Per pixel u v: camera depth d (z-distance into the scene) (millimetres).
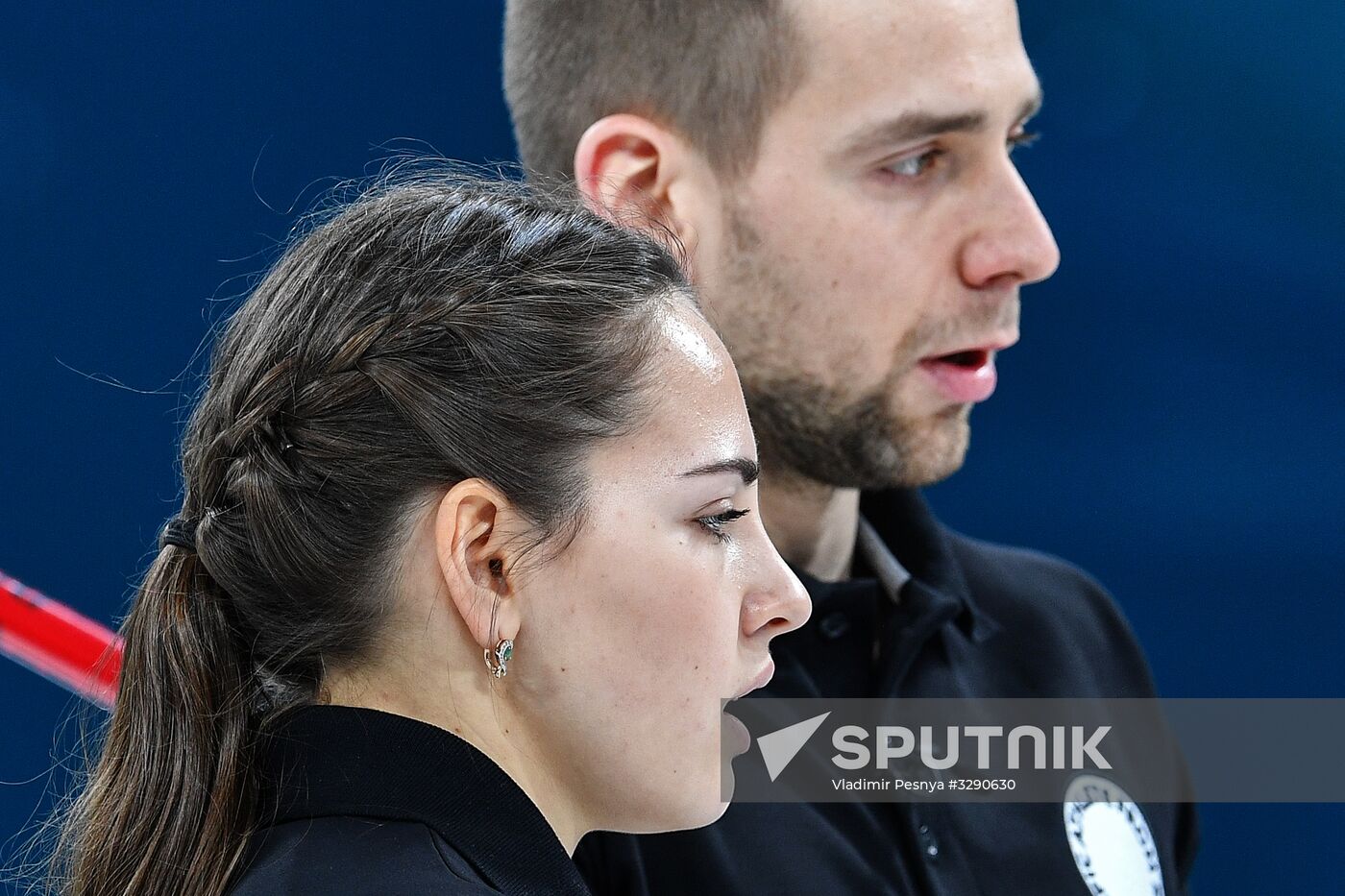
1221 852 9891
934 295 4590
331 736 3422
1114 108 10945
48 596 8141
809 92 4438
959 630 5430
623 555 3463
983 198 4539
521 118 5074
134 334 8305
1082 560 10859
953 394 4699
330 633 3482
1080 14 10859
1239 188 10953
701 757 3611
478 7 8867
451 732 3469
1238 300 10961
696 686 3570
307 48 8594
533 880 3383
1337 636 10633
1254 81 10875
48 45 8141
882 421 4680
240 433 3543
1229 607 10758
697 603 3537
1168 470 10891
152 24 8281
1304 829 9898
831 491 4953
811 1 4391
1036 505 10883
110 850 3578
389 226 3637
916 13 4398
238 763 3523
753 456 3656
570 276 3525
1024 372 10945
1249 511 10844
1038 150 10984
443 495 3404
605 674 3502
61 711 7637
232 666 3611
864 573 5328
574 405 3414
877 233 4516
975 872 4969
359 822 3326
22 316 8164
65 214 8211
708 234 4641
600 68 4703
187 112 8383
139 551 8227
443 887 3139
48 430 8180
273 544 3461
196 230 8398
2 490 8125
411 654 3479
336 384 3432
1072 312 10992
